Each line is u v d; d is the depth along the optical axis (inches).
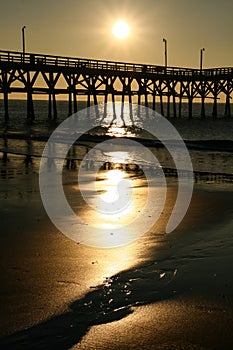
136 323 199.5
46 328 195.0
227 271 256.8
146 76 1819.6
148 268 262.4
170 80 1932.8
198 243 308.2
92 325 197.5
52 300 220.4
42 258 276.4
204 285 238.2
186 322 199.9
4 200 430.9
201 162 749.9
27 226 344.8
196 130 1601.9
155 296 225.6
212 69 2006.6
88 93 1675.7
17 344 183.5
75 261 272.1
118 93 1768.0
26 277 247.6
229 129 1652.3
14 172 602.5
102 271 257.3
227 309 211.3
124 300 221.1
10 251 288.5
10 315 205.8
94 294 227.1
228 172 639.8
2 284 238.2
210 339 186.9
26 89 1486.2
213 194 476.7
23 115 2463.1
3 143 982.4
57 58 1536.7
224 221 364.5
